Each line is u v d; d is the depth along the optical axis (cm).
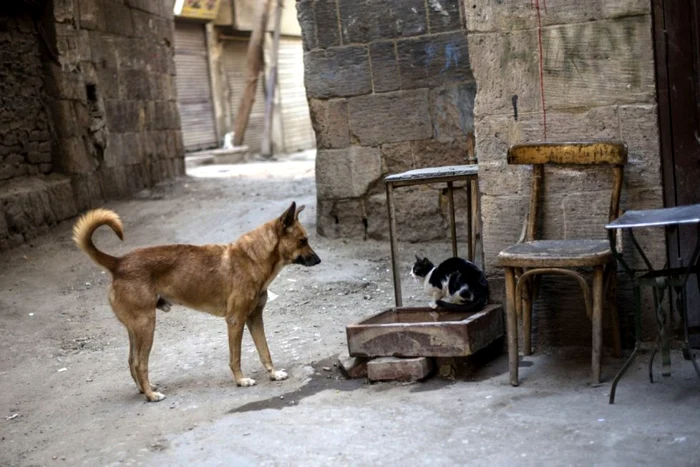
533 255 496
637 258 544
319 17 931
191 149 2189
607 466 387
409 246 931
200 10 2133
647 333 550
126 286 554
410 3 905
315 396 530
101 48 1251
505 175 572
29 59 1098
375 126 937
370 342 549
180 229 1059
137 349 556
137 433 495
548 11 546
